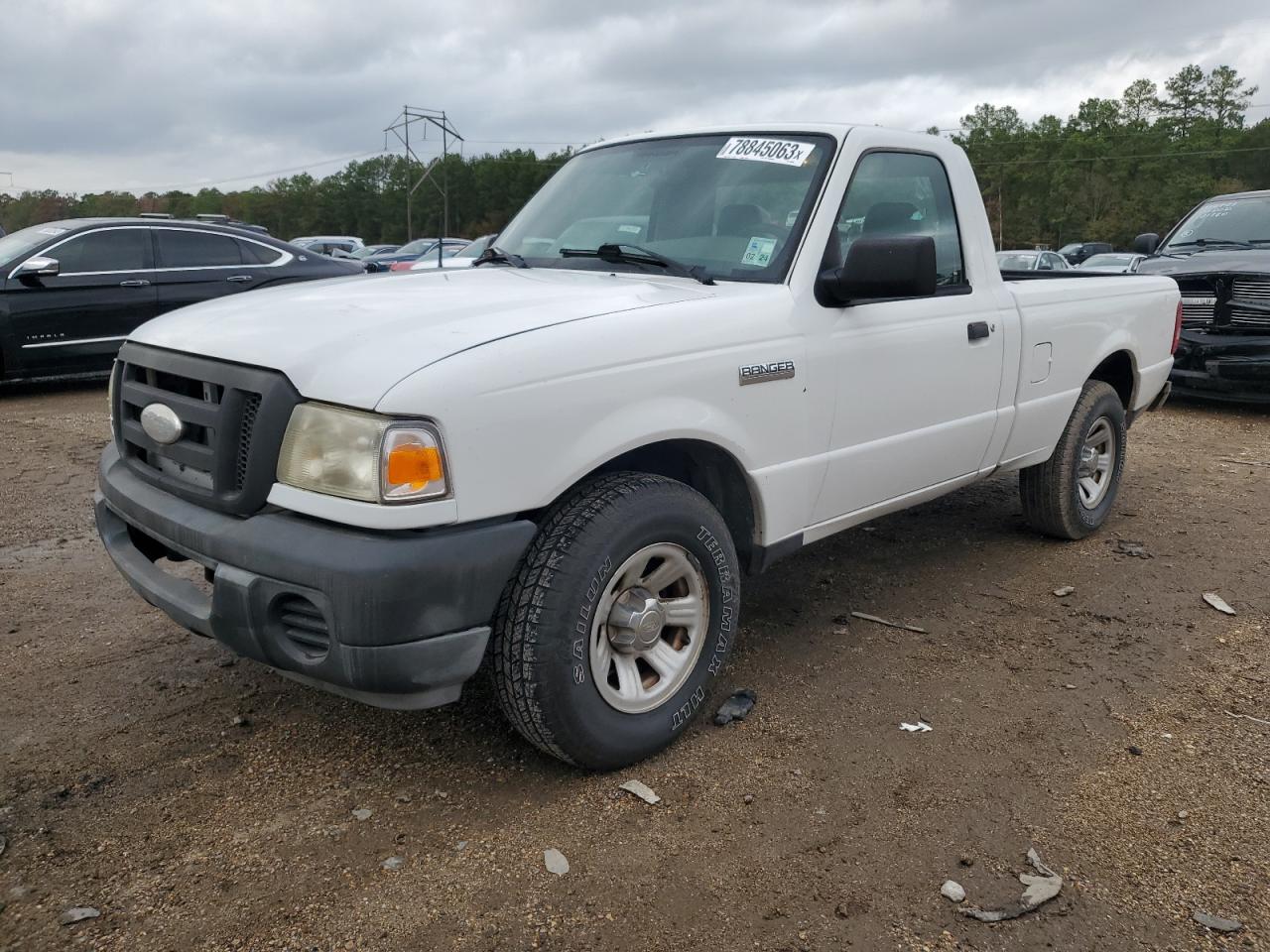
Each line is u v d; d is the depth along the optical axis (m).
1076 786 2.82
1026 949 2.18
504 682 2.63
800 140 3.61
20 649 3.67
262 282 10.03
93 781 2.79
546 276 3.45
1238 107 104.25
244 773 2.85
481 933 2.21
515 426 2.46
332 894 2.33
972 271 4.07
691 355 2.87
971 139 109.88
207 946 2.16
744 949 2.17
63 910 2.26
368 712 3.21
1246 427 8.36
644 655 2.91
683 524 2.87
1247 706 3.33
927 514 5.63
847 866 2.45
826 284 3.30
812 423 3.29
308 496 2.39
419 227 118.81
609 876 2.41
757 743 3.05
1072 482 4.88
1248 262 8.34
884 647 3.79
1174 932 2.24
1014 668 3.60
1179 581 4.55
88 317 9.07
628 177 3.89
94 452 6.91
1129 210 91.06
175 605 2.70
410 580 2.30
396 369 2.37
